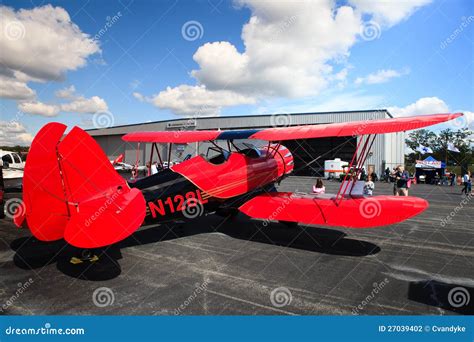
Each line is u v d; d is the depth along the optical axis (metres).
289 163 8.91
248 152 7.82
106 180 4.89
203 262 5.23
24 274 4.68
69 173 4.51
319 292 4.07
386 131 5.13
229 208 7.62
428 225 8.20
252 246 6.17
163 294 4.02
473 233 7.29
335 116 32.84
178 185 6.34
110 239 4.29
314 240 6.63
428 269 4.89
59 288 4.20
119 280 4.47
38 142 4.20
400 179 10.76
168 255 5.59
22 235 7.02
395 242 6.48
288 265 5.08
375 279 4.49
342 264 5.14
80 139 4.62
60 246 6.08
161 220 6.28
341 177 26.48
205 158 6.82
